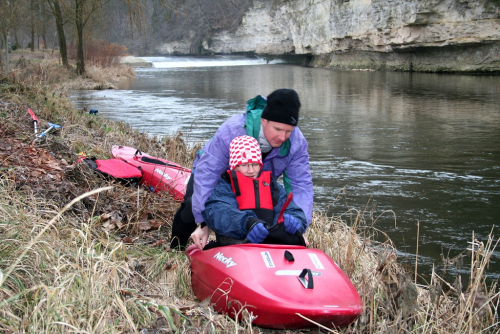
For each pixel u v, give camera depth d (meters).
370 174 7.44
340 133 11.05
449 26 29.73
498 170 7.57
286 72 39.59
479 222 5.36
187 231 3.73
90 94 20.97
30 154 5.29
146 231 4.26
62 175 4.82
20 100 9.34
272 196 3.28
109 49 38.25
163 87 25.58
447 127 11.56
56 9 24.86
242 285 2.69
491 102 16.03
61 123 8.15
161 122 12.59
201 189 3.20
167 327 2.61
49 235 3.25
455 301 3.37
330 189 6.67
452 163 8.05
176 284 3.29
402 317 2.92
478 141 9.81
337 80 28.66
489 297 3.33
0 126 6.24
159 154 7.46
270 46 65.12
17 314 2.43
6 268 2.64
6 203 3.46
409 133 10.89
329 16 46.78
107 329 2.35
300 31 56.09
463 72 30.44
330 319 2.53
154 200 4.85
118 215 4.33
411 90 21.02
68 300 2.47
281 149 3.35
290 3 57.94
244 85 26.19
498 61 28.70
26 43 56.53
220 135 3.25
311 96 19.55
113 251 2.94
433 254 4.54
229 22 74.25
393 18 34.28
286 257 2.85
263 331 2.82
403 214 5.64
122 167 5.41
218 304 2.87
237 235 3.12
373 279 3.39
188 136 9.36
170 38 79.56
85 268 2.82
